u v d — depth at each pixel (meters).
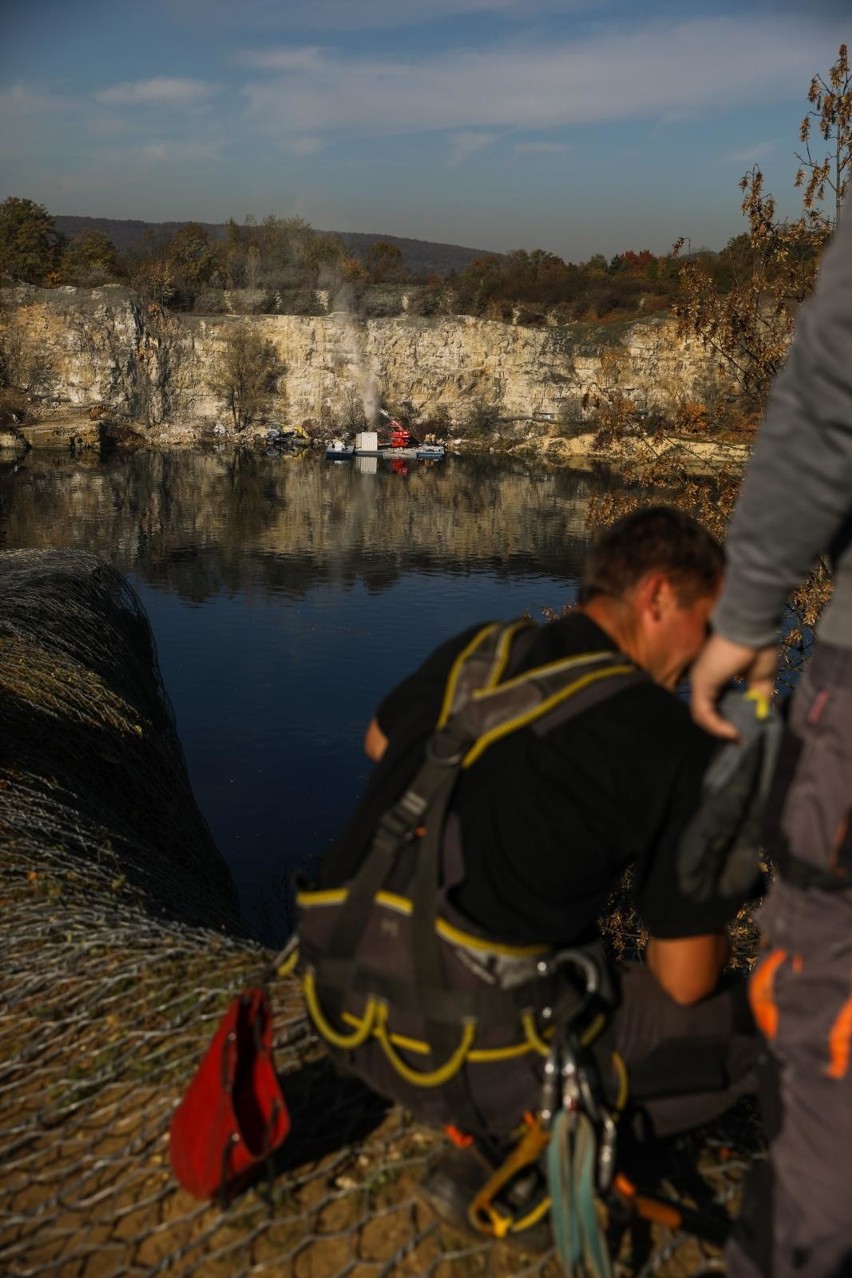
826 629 1.58
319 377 91.19
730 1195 2.44
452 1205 2.21
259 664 33.50
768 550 1.44
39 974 3.75
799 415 1.36
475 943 1.84
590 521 11.68
